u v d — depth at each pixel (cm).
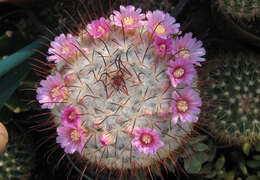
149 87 17
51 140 31
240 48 29
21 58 23
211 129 24
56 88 18
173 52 18
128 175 25
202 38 31
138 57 18
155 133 17
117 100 17
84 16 28
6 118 28
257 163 24
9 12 31
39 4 30
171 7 29
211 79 24
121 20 18
